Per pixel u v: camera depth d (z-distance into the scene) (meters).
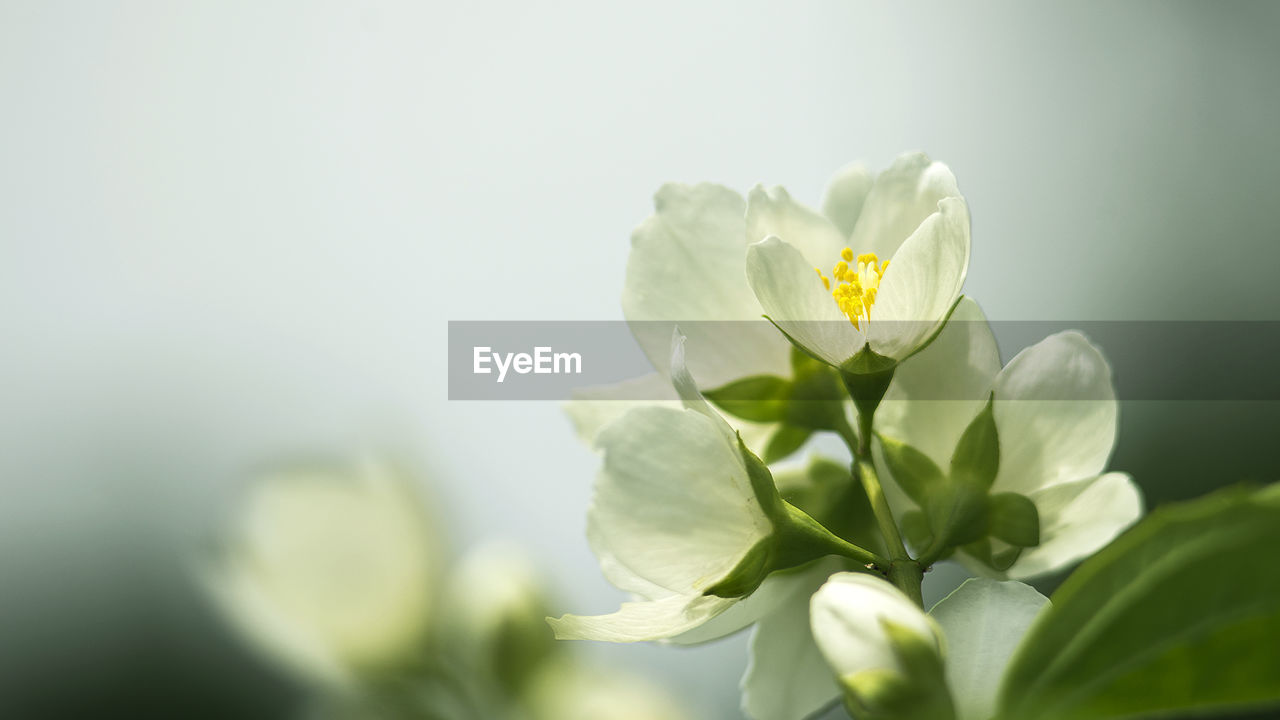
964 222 0.20
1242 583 0.16
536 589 0.20
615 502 0.20
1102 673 0.16
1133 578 0.16
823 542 0.20
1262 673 0.16
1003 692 0.17
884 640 0.18
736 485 0.20
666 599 0.20
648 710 0.20
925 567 0.20
